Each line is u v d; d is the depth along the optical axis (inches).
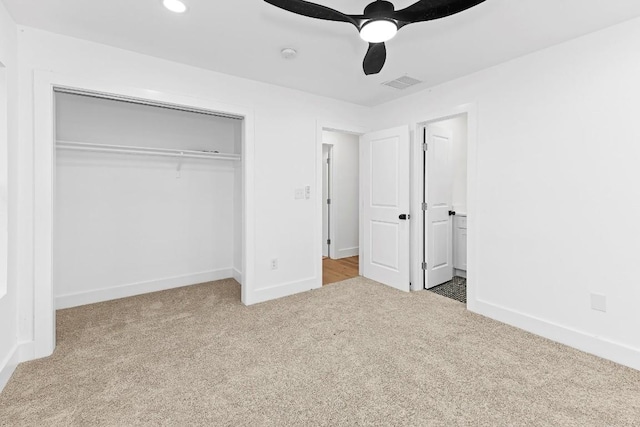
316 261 144.3
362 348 89.2
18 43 82.0
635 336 79.7
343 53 99.3
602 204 84.7
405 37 88.4
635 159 79.0
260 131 125.2
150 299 130.0
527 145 99.6
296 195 136.6
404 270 139.9
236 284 151.8
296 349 88.7
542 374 76.4
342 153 213.8
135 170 135.8
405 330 100.8
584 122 87.4
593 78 85.4
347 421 61.1
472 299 116.6
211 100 113.0
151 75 101.6
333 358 83.9
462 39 89.6
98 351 87.2
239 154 154.0
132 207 135.4
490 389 70.6
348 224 218.4
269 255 130.0
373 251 157.3
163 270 144.1
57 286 119.9
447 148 154.4
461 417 61.8
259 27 84.2
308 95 137.9
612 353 82.8
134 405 65.5
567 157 90.9
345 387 71.6
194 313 115.0
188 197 149.9
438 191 149.9
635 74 78.5
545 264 96.3
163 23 82.4
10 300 76.7
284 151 132.1
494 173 108.7
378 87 130.3
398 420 61.2
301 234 138.8
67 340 93.5
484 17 78.2
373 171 155.3
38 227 83.8
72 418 61.6
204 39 90.7
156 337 95.8
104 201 129.0
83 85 90.7
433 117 129.4
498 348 89.2
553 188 94.0
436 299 130.3
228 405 65.7
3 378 71.1
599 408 64.2
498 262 108.3
